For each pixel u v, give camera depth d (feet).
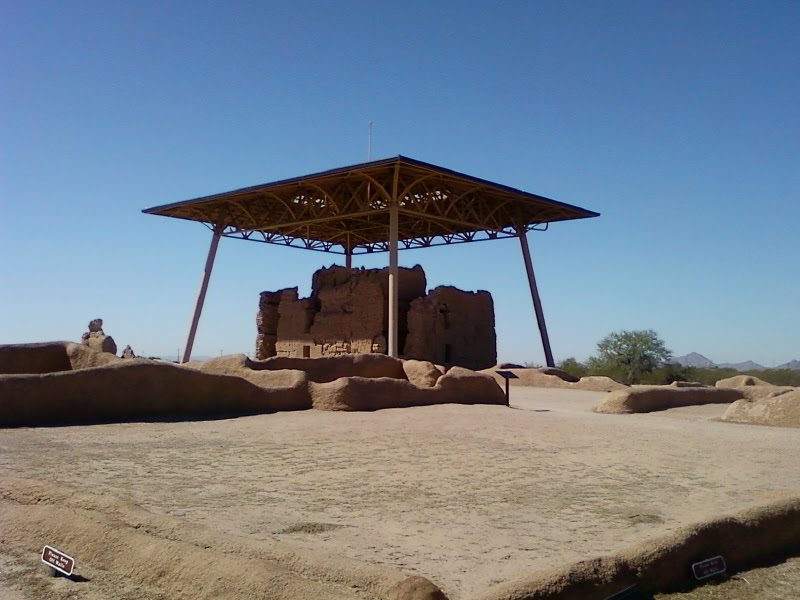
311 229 154.51
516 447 43.16
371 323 117.91
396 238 109.50
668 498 28.71
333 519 23.77
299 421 51.70
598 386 105.70
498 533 22.45
